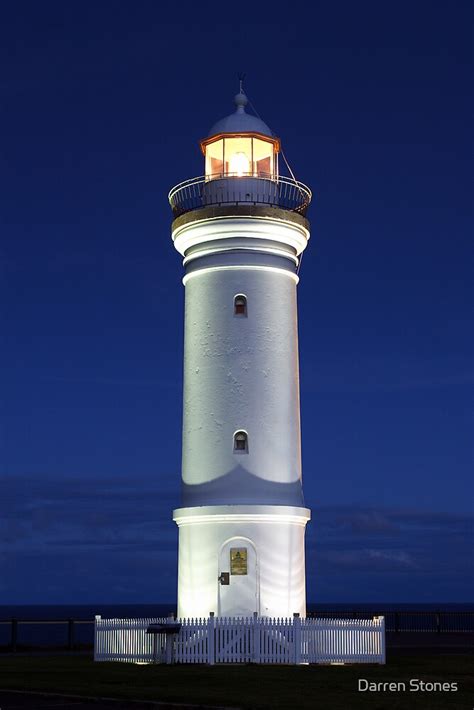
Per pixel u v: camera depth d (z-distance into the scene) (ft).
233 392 91.97
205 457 91.61
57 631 380.37
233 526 89.04
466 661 89.20
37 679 71.10
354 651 84.69
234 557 88.69
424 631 153.69
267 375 92.53
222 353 92.84
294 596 89.56
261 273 94.27
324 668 78.07
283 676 71.67
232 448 91.04
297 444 93.61
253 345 92.84
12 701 60.90
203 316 94.43
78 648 121.60
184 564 91.15
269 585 88.33
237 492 89.92
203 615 88.58
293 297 96.68
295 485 92.12
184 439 94.32
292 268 96.73
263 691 62.90
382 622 86.69
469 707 56.39
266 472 90.63
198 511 89.56
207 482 90.94
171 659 82.79
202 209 94.22
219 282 94.17
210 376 92.84
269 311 93.81
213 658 81.66
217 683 67.31
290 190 97.30
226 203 94.43
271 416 91.86
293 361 94.99
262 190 95.71
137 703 58.34
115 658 88.33
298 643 81.76
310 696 60.49
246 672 74.59
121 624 88.22
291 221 94.68
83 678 71.36
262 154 97.76
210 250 94.68
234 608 87.81
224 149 97.14
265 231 93.81
